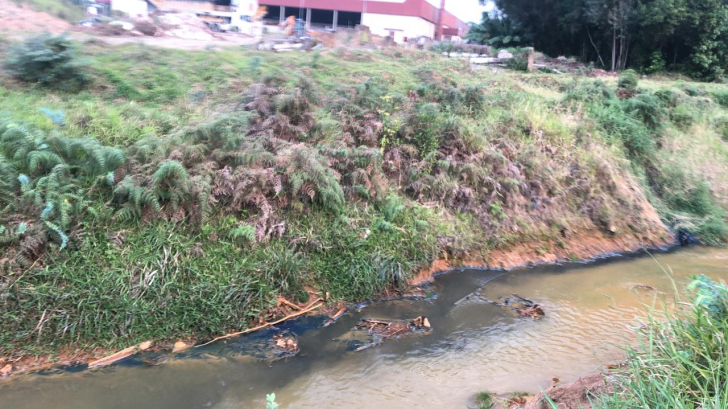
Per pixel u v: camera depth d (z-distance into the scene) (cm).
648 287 842
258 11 3753
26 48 1038
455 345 639
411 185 958
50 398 501
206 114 956
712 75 2653
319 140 933
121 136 803
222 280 666
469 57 2177
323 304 718
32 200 624
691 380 343
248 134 885
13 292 567
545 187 1073
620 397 366
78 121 819
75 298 586
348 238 796
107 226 658
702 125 1616
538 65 2253
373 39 2284
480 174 995
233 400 516
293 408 505
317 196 816
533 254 966
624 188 1175
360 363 593
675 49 2842
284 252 739
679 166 1353
